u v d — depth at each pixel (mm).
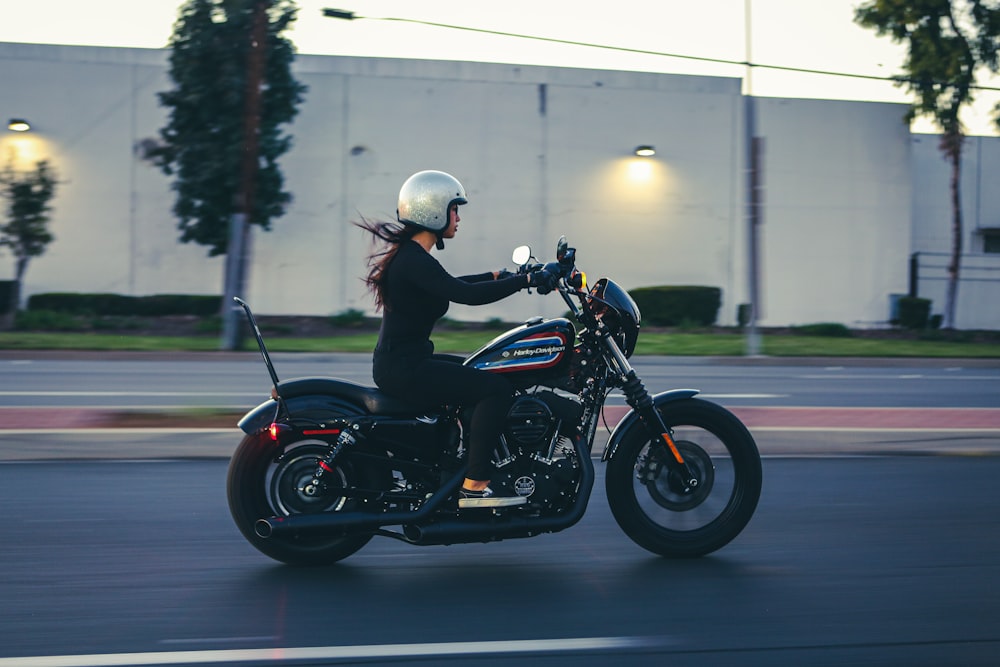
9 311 25859
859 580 4551
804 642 3750
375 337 23156
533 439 4555
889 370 17859
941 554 5008
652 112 28641
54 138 26859
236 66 24375
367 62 31047
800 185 29391
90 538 5160
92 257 27016
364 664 3494
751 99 19844
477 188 27969
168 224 27219
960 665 3541
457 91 27812
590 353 4742
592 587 4426
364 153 27609
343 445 4539
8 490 6219
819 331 27156
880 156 29734
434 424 4590
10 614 3992
